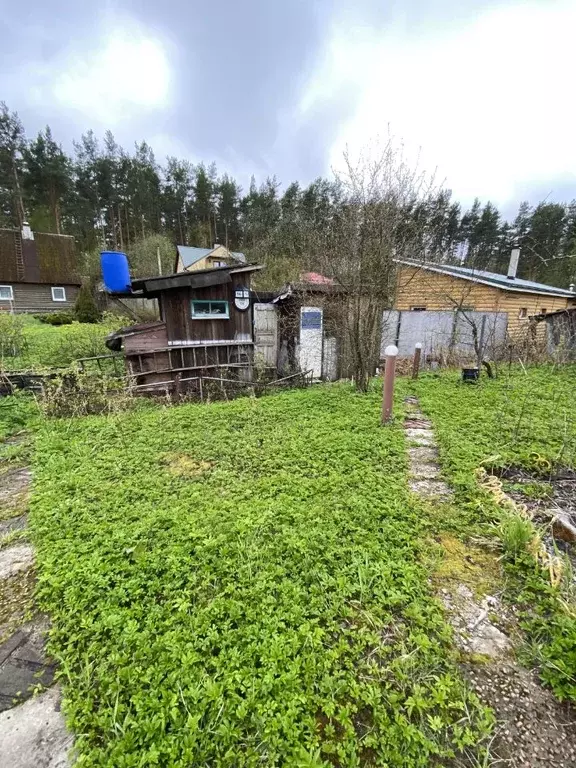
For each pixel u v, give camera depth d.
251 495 3.50
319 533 2.85
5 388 7.44
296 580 2.42
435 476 3.85
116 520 3.16
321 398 6.91
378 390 7.40
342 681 1.78
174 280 8.13
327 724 1.64
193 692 1.73
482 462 3.96
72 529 3.06
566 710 1.70
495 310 13.47
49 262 22.66
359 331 7.23
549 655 1.90
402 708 1.69
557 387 6.93
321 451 4.43
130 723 1.63
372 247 6.72
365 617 2.15
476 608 2.24
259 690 1.74
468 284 13.72
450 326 11.84
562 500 3.30
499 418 5.25
